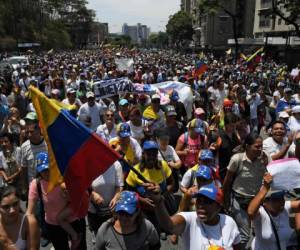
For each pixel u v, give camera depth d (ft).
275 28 205.26
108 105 39.91
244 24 291.58
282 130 22.35
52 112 12.98
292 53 142.82
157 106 29.19
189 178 18.80
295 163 14.39
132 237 12.91
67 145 13.03
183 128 27.22
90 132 12.86
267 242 14.03
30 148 19.06
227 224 12.11
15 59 123.24
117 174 17.49
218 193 11.85
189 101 41.16
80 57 200.13
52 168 13.26
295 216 13.94
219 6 179.42
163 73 82.58
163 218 11.55
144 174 17.88
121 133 20.33
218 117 30.37
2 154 23.54
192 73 73.00
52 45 318.86
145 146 17.85
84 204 14.55
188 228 12.14
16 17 252.01
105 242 13.01
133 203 12.58
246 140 18.04
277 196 13.74
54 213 15.87
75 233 15.99
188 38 379.35
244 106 39.88
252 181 17.89
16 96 43.83
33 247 12.66
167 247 20.22
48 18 352.49
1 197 12.39
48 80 53.93
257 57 106.63
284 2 129.18
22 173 19.42
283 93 44.01
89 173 13.03
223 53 236.22
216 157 22.74
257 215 14.07
